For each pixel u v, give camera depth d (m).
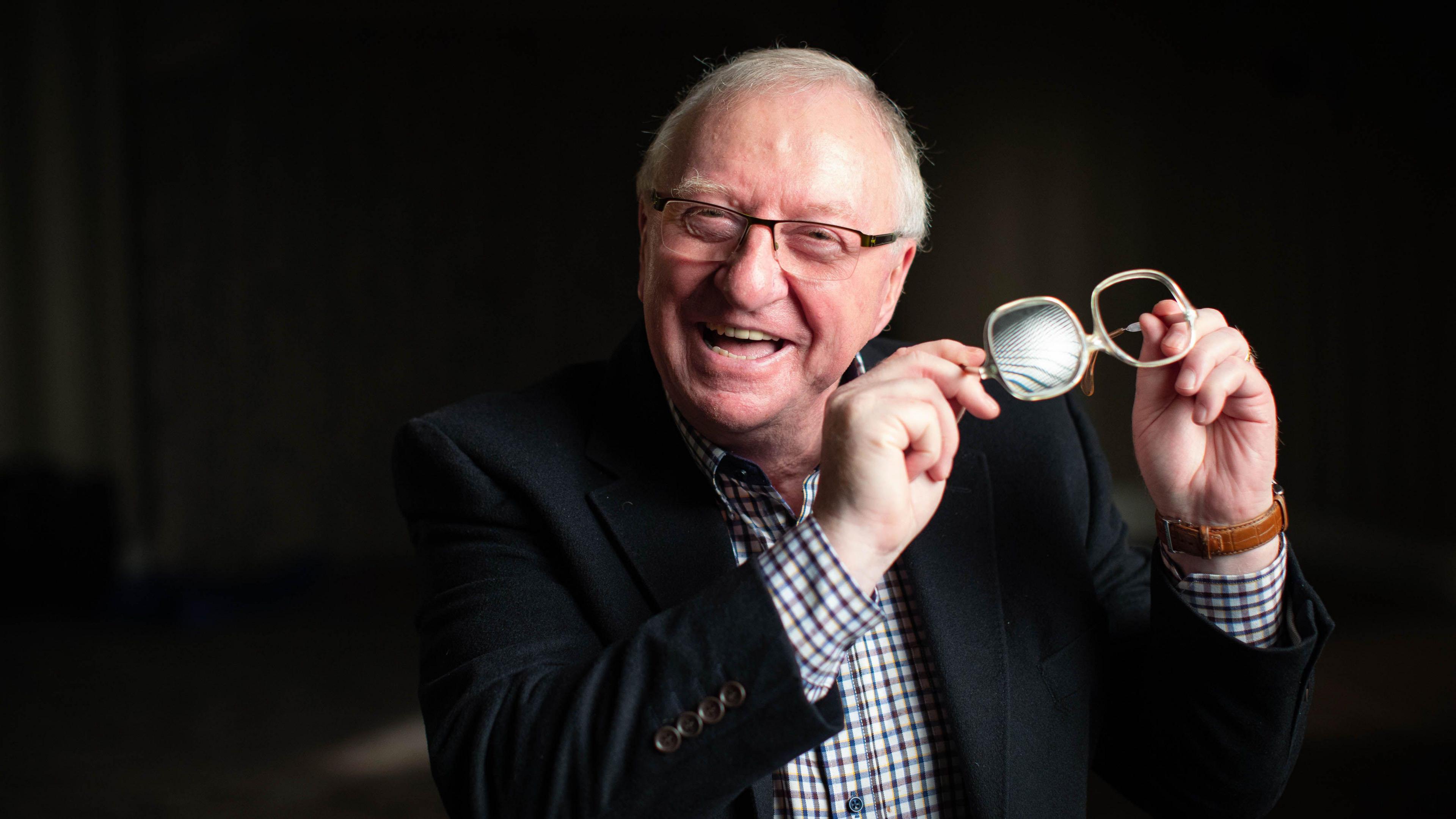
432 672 1.11
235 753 3.82
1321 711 3.86
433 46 8.40
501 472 1.15
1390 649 4.60
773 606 0.93
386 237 8.38
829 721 0.95
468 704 1.03
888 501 0.91
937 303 8.47
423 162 8.41
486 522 1.16
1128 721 1.23
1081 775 1.15
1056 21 8.05
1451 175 5.72
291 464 8.29
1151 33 7.68
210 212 8.15
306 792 3.45
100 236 7.85
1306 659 1.08
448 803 1.03
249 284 8.21
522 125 8.48
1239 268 7.23
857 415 0.92
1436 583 5.66
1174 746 1.14
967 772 1.10
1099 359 7.71
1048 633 1.19
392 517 8.38
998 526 1.23
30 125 7.61
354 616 6.14
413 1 8.29
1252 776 1.11
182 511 8.13
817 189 1.04
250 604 6.56
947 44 8.38
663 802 0.94
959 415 1.00
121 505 7.93
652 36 8.54
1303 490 6.87
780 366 1.09
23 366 7.70
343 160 8.32
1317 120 6.63
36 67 7.59
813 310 1.07
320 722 4.15
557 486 1.15
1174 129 7.58
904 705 1.17
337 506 8.34
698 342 1.09
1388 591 5.82
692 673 0.94
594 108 8.53
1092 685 1.19
